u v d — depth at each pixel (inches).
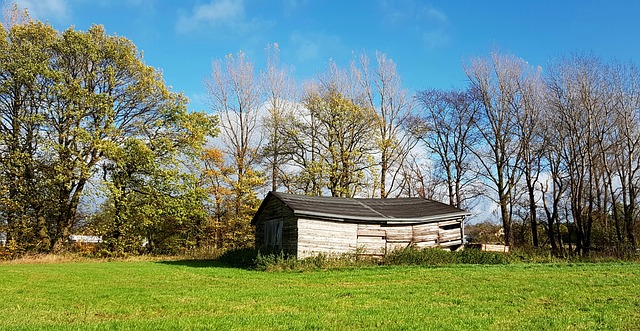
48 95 1333.7
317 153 1742.1
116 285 687.1
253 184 1699.1
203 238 1697.8
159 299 541.3
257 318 412.5
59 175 1296.8
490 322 404.8
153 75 1480.1
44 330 356.2
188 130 1512.1
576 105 1467.8
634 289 605.3
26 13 1456.7
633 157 1547.7
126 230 1472.7
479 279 721.0
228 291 612.1
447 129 1900.8
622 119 1465.3
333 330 370.3
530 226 1913.1
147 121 1498.5
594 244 1625.2
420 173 2014.0
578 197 1435.8
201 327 375.9
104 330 364.5
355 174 1672.0
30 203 1396.4
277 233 1149.7
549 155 1690.5
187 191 1470.2
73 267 1025.5
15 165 1341.0
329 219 1066.1
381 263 1016.2
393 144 1787.6
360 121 1704.0
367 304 504.7
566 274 781.9
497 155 1743.4
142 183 1470.2
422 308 474.3
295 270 920.3
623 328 387.2
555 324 395.9
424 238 1135.6
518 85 1684.3
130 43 1464.1
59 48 1381.6
